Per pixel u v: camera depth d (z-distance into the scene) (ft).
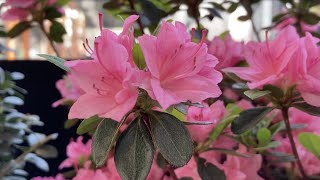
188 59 0.53
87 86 0.53
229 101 0.93
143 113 0.56
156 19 1.02
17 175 1.32
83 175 0.79
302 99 0.69
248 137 0.80
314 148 0.75
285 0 1.19
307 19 1.19
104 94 0.53
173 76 0.53
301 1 1.18
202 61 0.53
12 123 1.21
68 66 0.52
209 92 0.53
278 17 1.22
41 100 1.51
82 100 0.53
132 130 0.55
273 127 0.85
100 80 0.53
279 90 0.68
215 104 0.74
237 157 0.75
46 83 1.52
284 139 0.88
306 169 0.86
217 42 0.88
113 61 0.51
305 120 0.89
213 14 1.15
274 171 0.96
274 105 0.72
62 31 1.26
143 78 0.51
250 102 0.94
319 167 0.85
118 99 0.51
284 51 0.66
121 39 0.53
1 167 1.16
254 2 1.22
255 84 0.67
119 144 0.55
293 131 0.90
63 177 1.02
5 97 1.26
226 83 0.91
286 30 0.68
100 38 0.52
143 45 0.51
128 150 0.54
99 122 0.61
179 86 0.53
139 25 1.00
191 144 0.53
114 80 0.53
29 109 1.51
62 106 1.50
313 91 0.66
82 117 0.52
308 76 0.64
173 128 0.54
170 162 0.53
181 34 0.54
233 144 0.82
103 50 0.51
